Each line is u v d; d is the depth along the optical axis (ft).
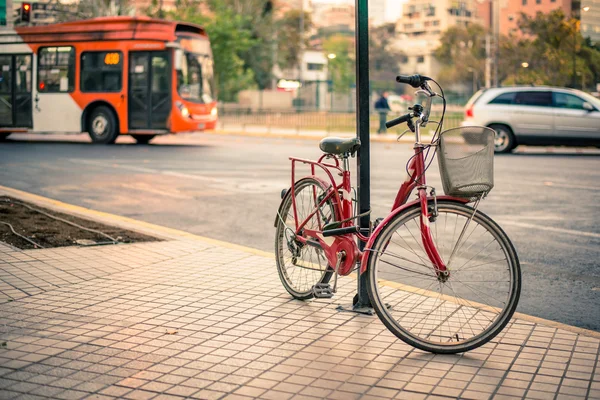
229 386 13.28
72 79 80.69
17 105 82.99
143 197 40.32
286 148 75.87
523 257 26.12
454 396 12.92
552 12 217.77
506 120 72.95
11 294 19.35
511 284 15.26
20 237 26.63
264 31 253.44
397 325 15.35
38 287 20.10
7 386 13.16
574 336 16.30
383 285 20.06
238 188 43.86
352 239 17.24
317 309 18.20
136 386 13.24
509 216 34.24
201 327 16.69
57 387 13.15
